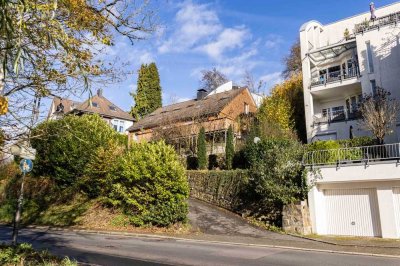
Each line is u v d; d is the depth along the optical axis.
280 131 26.92
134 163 18.03
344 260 10.09
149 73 60.06
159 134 33.56
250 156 21.88
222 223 17.92
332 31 31.73
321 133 26.67
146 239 14.90
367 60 25.00
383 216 15.05
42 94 6.74
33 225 20.16
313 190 16.64
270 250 12.06
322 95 28.56
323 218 16.86
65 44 5.68
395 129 21.30
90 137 23.33
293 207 16.42
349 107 27.47
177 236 15.34
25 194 24.98
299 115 32.25
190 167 29.50
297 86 34.50
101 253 11.06
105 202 20.80
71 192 23.38
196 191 24.56
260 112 31.88
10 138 6.83
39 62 6.30
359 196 16.11
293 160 17.34
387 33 24.30
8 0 4.46
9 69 5.28
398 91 23.00
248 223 18.16
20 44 4.86
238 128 31.44
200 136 28.55
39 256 7.64
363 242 13.63
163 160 17.95
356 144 20.50
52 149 23.73
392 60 23.64
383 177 14.91
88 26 6.45
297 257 10.57
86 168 22.25
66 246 12.62
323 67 30.00
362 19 30.27
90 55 6.65
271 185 17.02
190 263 9.43
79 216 20.28
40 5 5.00
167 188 17.42
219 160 28.19
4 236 15.53
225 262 9.59
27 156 8.66
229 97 36.34
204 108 35.56
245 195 20.23
